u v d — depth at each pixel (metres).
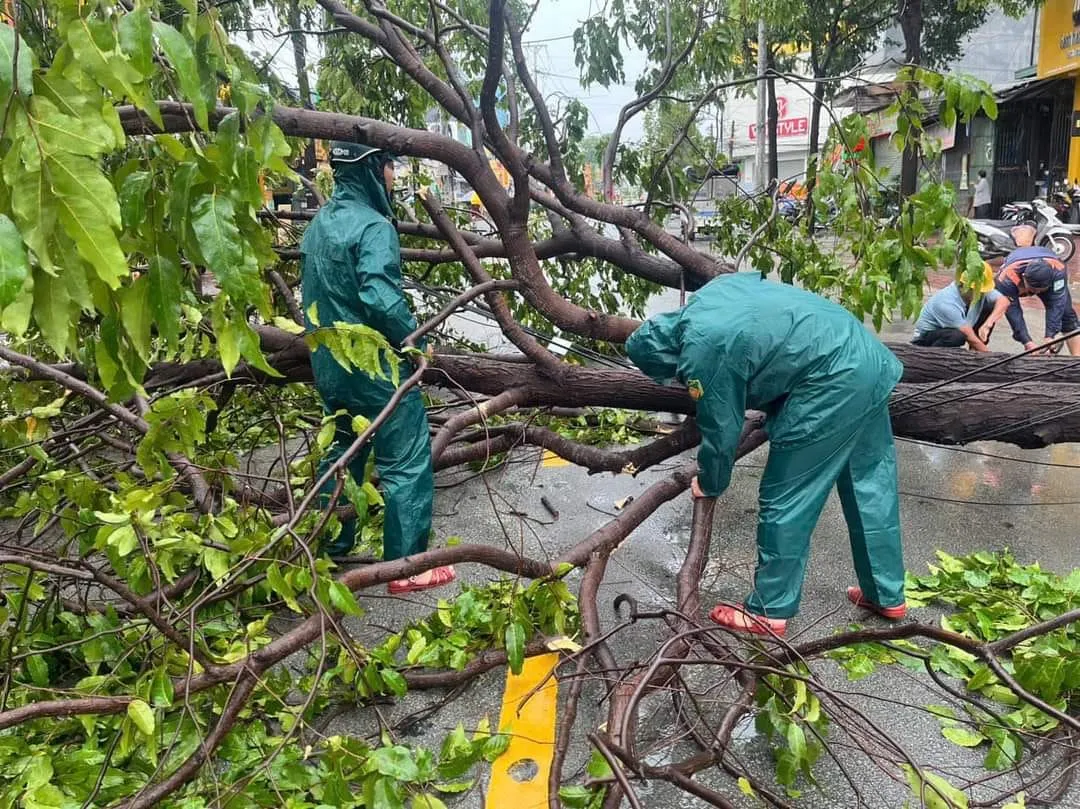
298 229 5.30
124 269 1.24
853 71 4.13
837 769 2.35
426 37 3.58
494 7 2.95
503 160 3.51
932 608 3.22
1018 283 6.48
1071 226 12.56
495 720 2.65
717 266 4.77
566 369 3.99
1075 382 4.02
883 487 2.98
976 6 13.05
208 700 2.37
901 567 3.05
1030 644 2.75
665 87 5.44
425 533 3.36
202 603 2.25
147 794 1.88
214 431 4.08
